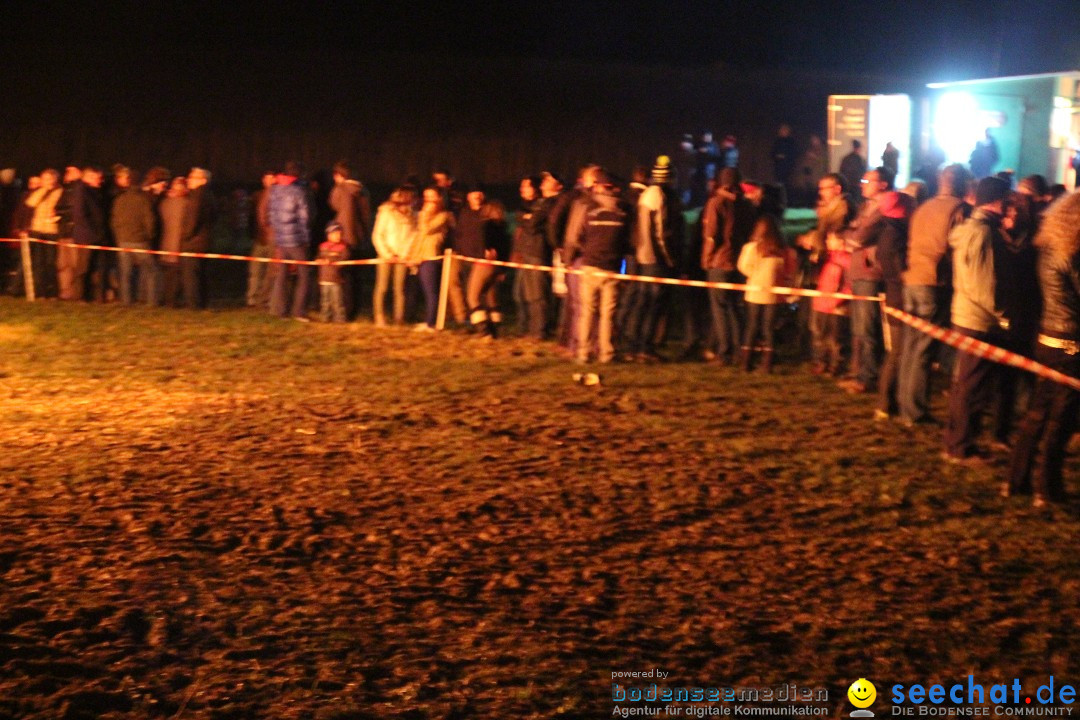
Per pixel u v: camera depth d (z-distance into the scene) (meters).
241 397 10.08
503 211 13.22
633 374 11.20
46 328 13.34
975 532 6.93
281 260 13.95
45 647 5.24
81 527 6.75
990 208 7.89
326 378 10.91
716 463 8.24
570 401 10.06
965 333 8.08
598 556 6.47
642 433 9.03
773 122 36.53
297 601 5.80
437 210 13.40
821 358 11.28
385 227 13.62
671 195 11.51
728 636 5.53
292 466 8.01
